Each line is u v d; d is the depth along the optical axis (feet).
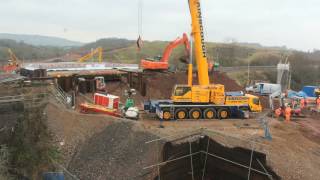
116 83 145.89
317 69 308.60
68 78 132.87
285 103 118.73
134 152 79.77
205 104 98.22
